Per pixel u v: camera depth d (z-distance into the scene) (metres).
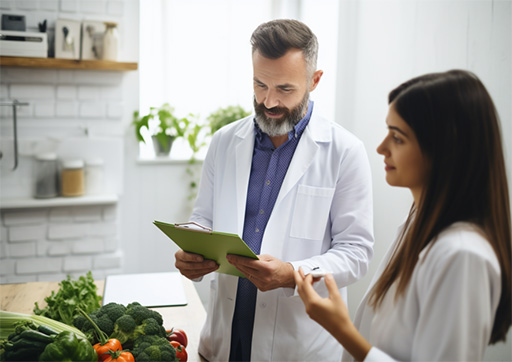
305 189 1.50
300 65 1.39
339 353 1.54
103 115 2.85
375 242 2.30
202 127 3.15
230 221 1.57
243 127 1.65
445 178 0.88
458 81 0.88
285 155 1.55
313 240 1.50
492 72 1.54
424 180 0.93
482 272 0.82
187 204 3.19
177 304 1.73
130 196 3.09
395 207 2.12
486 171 0.87
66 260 2.88
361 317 1.14
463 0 1.66
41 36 2.62
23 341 1.09
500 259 0.87
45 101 2.77
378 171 2.24
